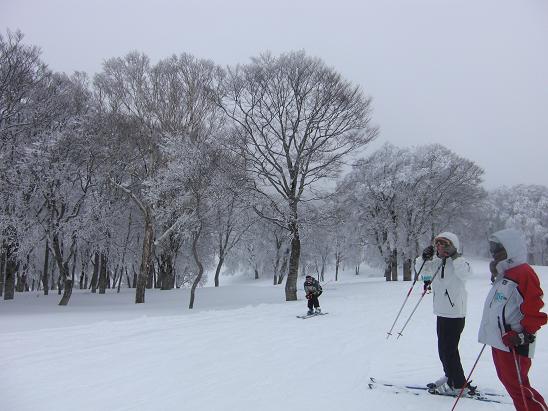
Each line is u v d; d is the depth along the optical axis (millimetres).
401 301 17750
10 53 19641
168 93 26203
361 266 66188
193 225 24156
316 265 47219
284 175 21688
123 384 5961
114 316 15633
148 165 26359
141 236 32594
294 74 21297
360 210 38156
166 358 7469
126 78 25891
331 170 21438
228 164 20578
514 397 4137
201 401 5230
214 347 8375
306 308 15398
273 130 21750
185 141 23406
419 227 35719
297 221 21375
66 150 21312
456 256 5254
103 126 22203
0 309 20094
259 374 6398
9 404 5215
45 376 6371
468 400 5055
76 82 25312
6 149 21094
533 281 4035
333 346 8375
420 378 6016
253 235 38750
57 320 14289
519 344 3980
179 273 37094
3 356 7633
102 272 31031
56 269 36938
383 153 39781
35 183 20859
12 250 23453
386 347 8203
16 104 20766
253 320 12203
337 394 5410
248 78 21094
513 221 55500
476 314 12570
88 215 22703
